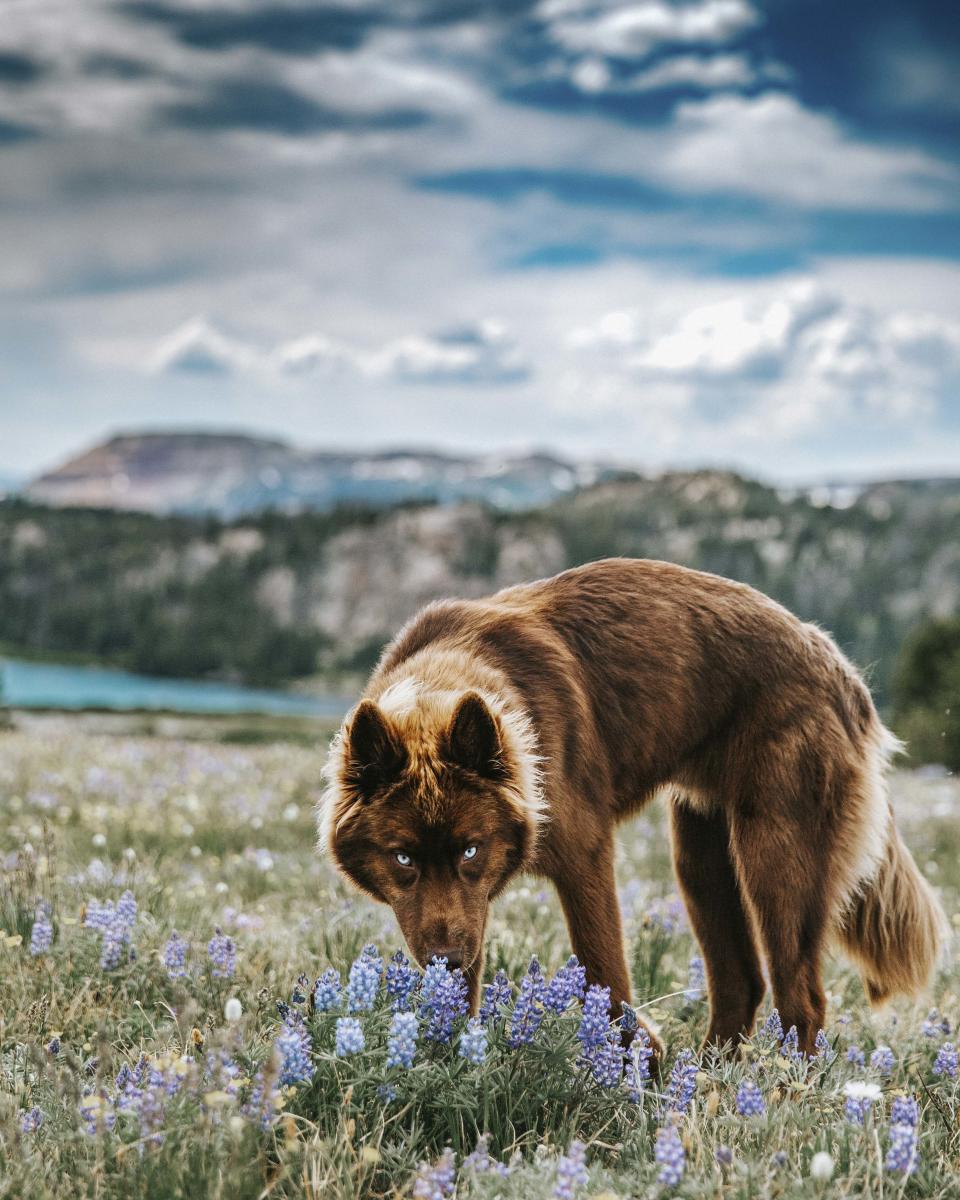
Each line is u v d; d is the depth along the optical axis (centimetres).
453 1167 397
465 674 591
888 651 15625
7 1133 409
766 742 632
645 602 655
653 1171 412
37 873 745
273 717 5212
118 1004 578
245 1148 389
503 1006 488
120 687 15725
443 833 528
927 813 1574
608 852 610
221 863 1047
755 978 673
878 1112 472
